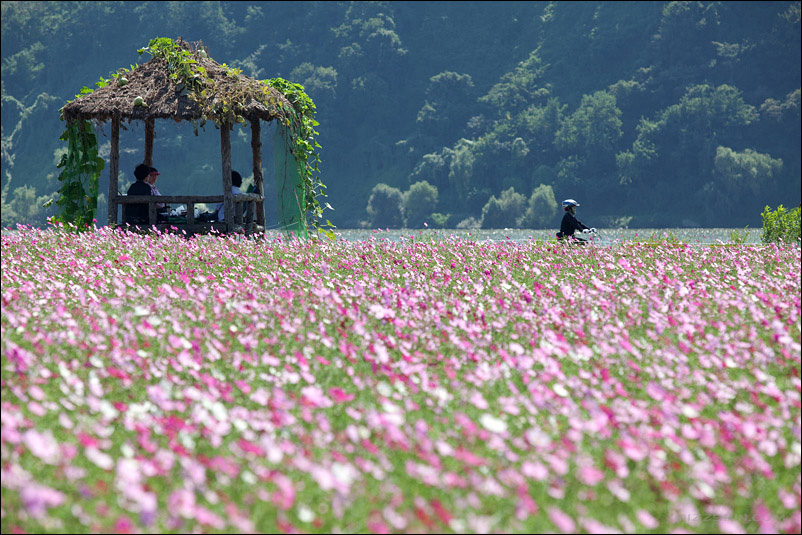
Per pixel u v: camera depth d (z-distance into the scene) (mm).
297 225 50531
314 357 17047
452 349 18078
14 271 25844
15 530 9781
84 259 29641
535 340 18609
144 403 13703
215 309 19406
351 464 11328
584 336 19078
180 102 45281
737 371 16875
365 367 16406
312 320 19141
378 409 13883
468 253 36781
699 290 25391
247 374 15672
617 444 11773
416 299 22141
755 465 11969
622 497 10812
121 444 12117
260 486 10852
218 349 16891
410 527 10078
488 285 26797
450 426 13258
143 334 17828
